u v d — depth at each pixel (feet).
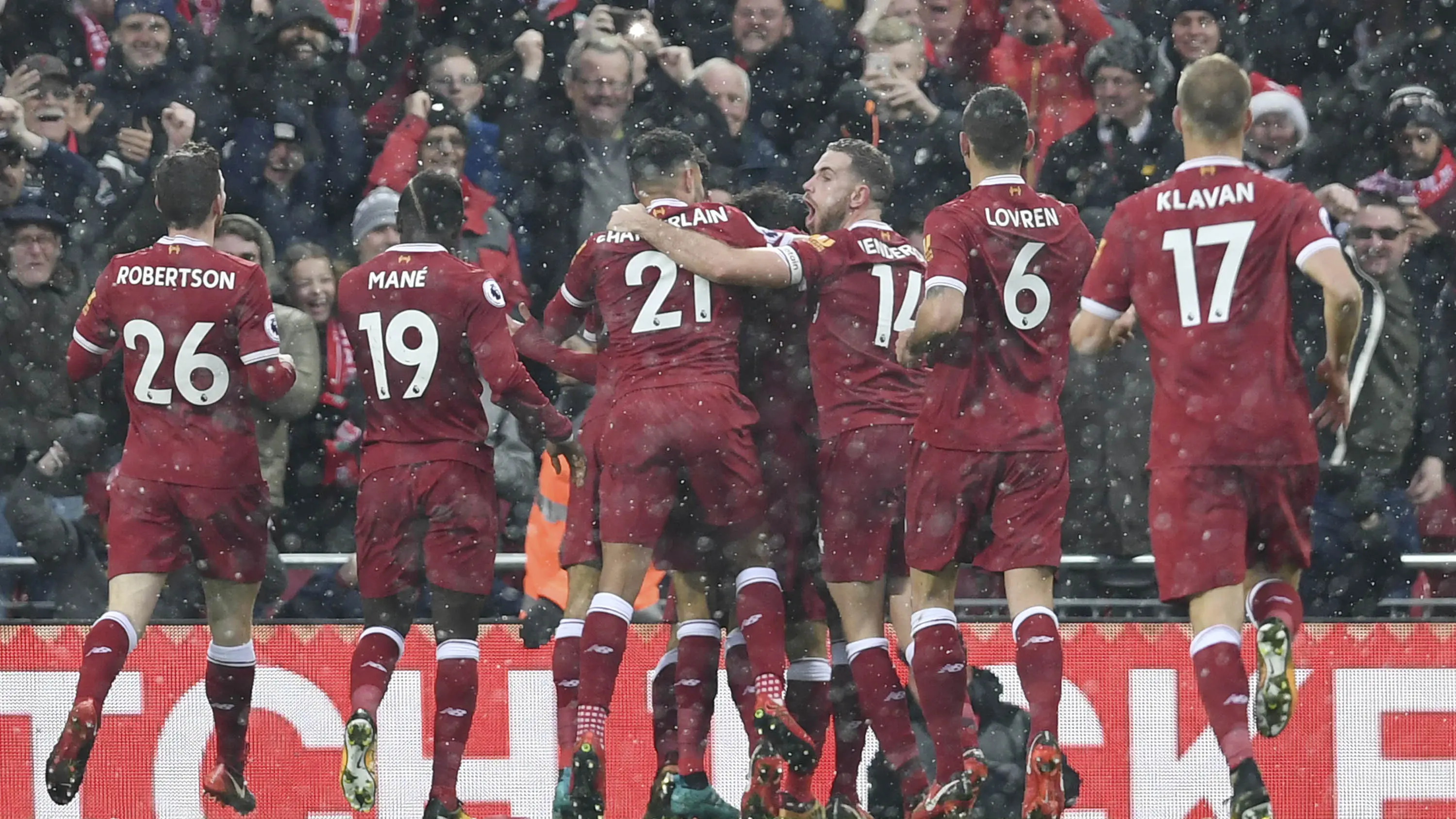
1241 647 55.72
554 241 89.71
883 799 68.49
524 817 68.64
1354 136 91.97
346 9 97.76
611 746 68.85
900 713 61.11
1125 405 76.13
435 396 63.52
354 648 68.64
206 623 69.10
